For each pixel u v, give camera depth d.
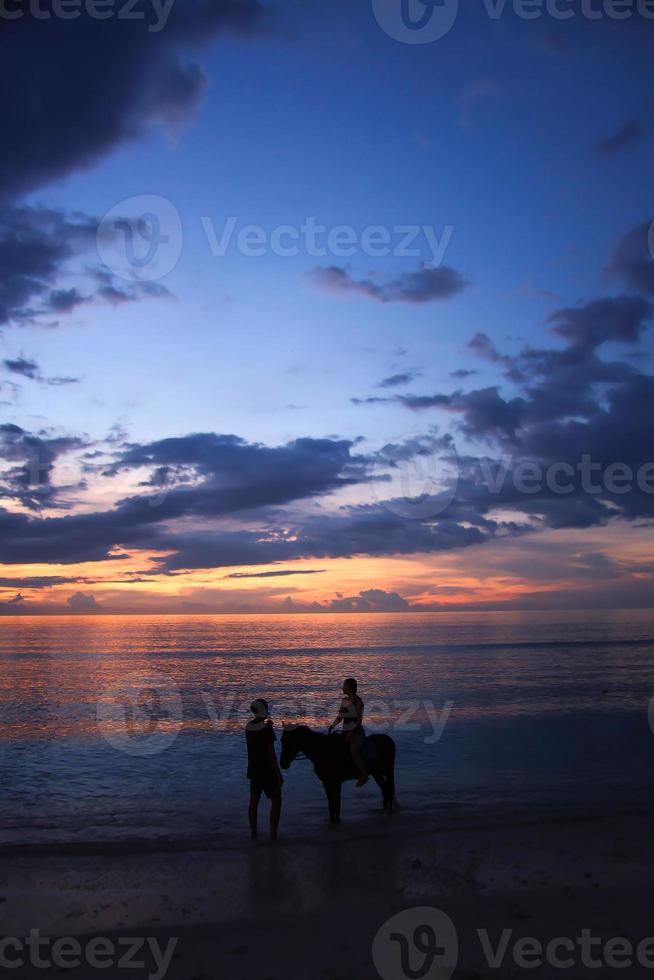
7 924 7.09
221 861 9.08
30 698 33.22
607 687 35.75
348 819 11.16
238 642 101.38
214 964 6.07
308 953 6.25
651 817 11.00
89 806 12.30
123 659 65.88
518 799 12.35
